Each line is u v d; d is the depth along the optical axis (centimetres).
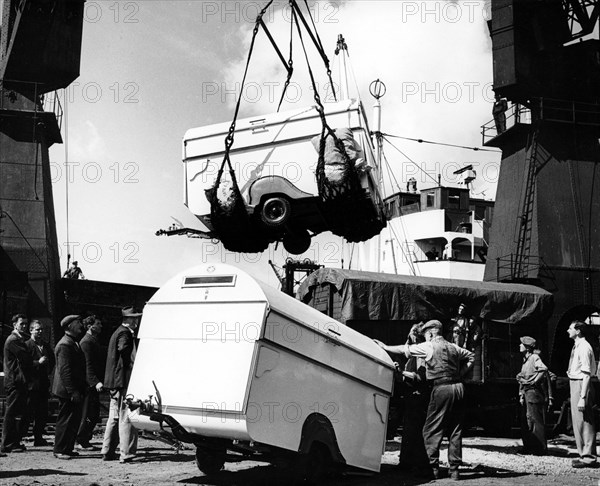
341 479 948
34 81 2542
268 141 1231
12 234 2439
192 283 851
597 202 2914
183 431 838
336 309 1708
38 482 883
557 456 1327
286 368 816
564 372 2648
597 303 2817
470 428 2008
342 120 1184
